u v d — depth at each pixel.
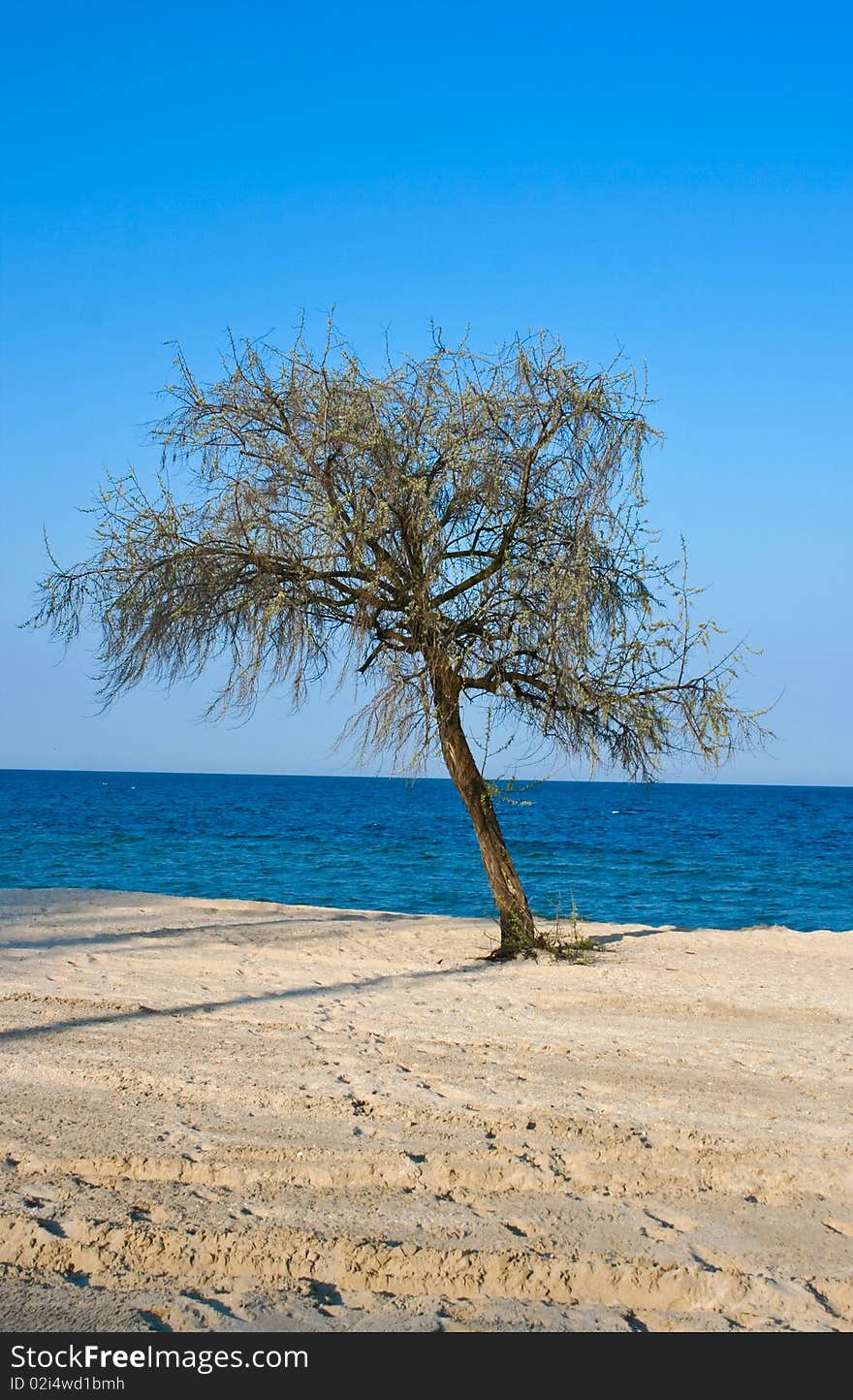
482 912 23.31
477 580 12.08
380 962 12.89
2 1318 4.01
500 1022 9.23
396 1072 7.26
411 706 12.23
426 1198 5.05
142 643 12.53
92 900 18.45
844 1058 7.98
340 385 11.82
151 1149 5.57
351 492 11.67
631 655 12.28
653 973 12.19
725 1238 4.68
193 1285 4.30
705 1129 6.07
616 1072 7.39
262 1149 5.58
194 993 10.46
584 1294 4.30
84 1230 4.61
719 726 12.41
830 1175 5.40
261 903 18.78
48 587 12.68
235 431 12.12
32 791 113.88
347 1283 4.35
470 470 11.71
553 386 11.85
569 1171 5.43
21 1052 7.68
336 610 12.27
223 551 12.09
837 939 15.38
